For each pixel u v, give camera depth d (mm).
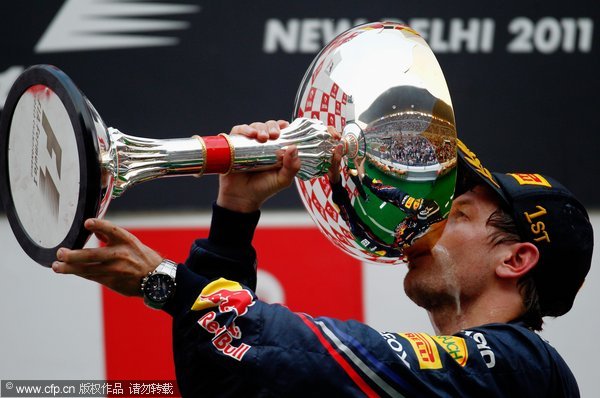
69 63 11672
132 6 11719
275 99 11805
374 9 11789
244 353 6203
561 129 11953
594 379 11719
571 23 11930
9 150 5980
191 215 11680
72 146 5453
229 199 6480
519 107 11961
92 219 5473
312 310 11633
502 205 7605
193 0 11773
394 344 6504
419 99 6551
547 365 6973
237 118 11797
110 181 5629
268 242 11641
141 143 5867
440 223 6949
